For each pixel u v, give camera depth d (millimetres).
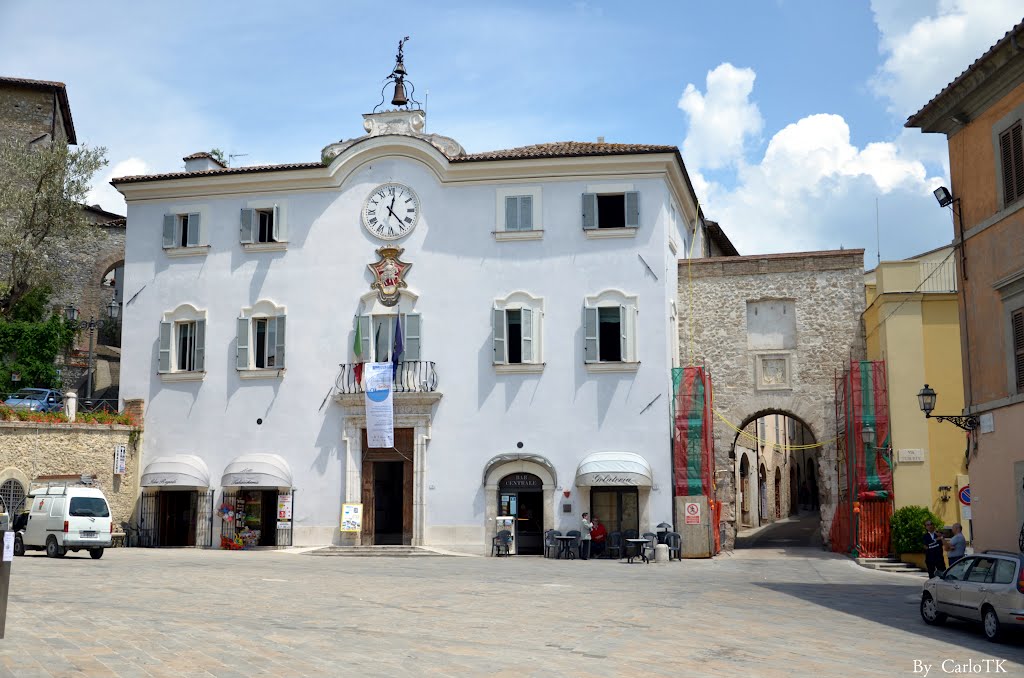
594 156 37375
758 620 18391
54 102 62250
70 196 52500
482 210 38406
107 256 59719
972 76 23312
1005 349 23062
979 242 24250
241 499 38750
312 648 13945
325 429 38312
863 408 35625
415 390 37562
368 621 16891
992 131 23609
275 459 38281
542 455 36562
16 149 53750
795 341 38844
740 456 52938
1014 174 22703
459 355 37688
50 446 36938
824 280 38906
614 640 15578
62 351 54125
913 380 35344
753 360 39031
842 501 37844
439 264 38406
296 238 39719
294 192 40000
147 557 31578
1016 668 14328
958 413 34969
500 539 35781
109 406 43188
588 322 36969
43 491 31078
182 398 39781
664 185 37531
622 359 36594
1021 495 22344
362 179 39531
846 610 20516
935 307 35719
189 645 13695
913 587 26078
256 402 39062
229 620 16328
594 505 36406
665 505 35594
